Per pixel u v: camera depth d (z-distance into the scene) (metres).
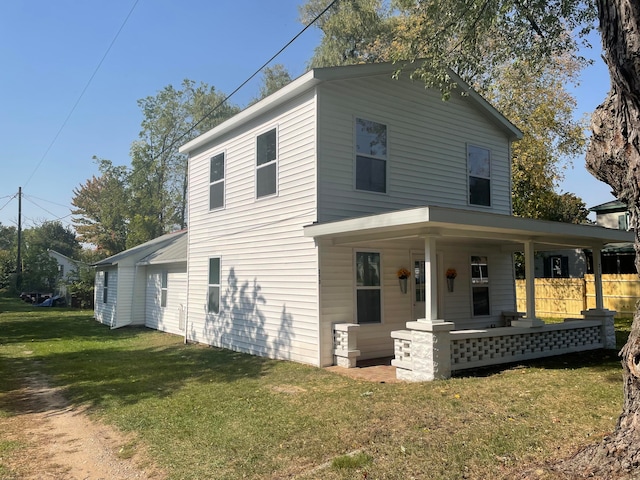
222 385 7.48
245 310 10.73
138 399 6.88
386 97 9.72
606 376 6.62
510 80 19.44
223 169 11.92
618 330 13.23
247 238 10.78
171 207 37.59
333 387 6.80
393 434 4.65
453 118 10.95
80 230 45.84
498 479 3.58
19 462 4.69
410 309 9.84
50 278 38.34
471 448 4.14
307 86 8.84
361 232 7.87
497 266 11.76
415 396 5.88
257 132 10.53
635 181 3.40
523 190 20.53
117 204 37.88
